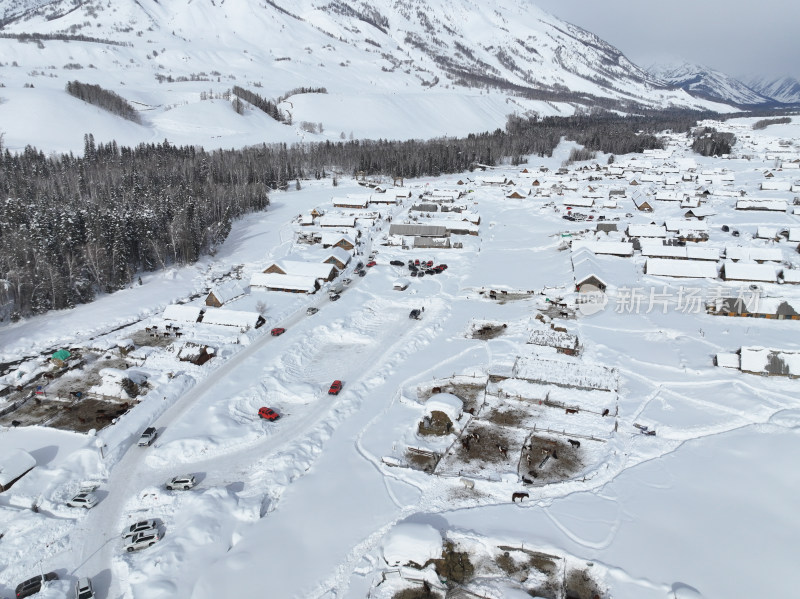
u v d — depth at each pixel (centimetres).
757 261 10331
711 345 7188
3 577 3966
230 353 7244
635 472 5000
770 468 4962
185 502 4631
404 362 7050
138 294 9550
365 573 4003
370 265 10850
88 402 6203
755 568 3978
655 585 3838
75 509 4606
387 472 5022
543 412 5928
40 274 8694
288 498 4716
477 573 4009
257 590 3834
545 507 4572
